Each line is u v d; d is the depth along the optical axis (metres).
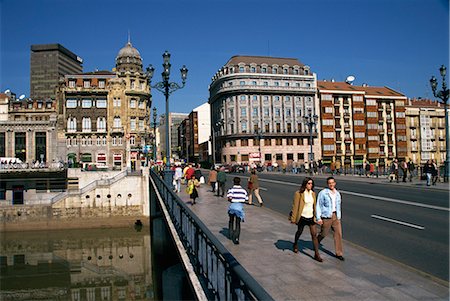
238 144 82.12
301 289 6.42
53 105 69.69
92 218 47.94
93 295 26.16
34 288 27.36
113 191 48.72
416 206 16.22
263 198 21.19
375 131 87.44
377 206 16.62
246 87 82.44
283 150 83.75
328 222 8.14
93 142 65.94
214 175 24.00
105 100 67.06
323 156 84.62
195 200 19.42
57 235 44.66
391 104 89.81
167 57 20.67
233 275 4.25
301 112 85.75
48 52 133.12
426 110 92.12
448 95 26.48
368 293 6.21
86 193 48.12
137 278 29.62
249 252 8.88
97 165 65.06
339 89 88.19
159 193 20.55
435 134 92.31
